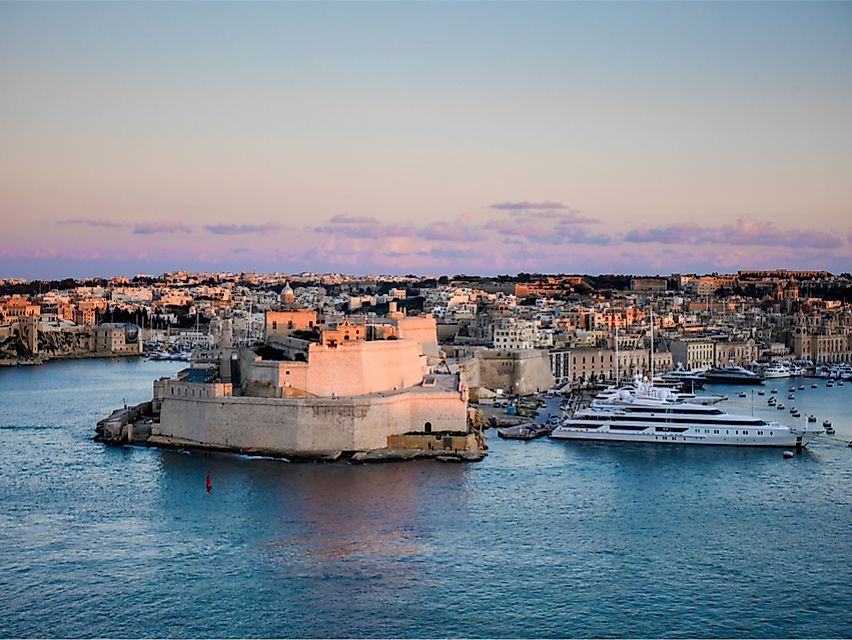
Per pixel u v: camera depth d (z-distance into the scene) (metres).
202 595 145.88
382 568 156.50
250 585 149.50
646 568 157.25
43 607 142.00
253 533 173.00
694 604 143.88
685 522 181.62
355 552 163.62
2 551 163.88
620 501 195.75
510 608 141.88
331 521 180.38
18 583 150.38
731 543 169.50
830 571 156.50
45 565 157.62
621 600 144.75
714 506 193.00
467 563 158.75
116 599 144.62
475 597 145.50
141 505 190.88
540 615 139.75
